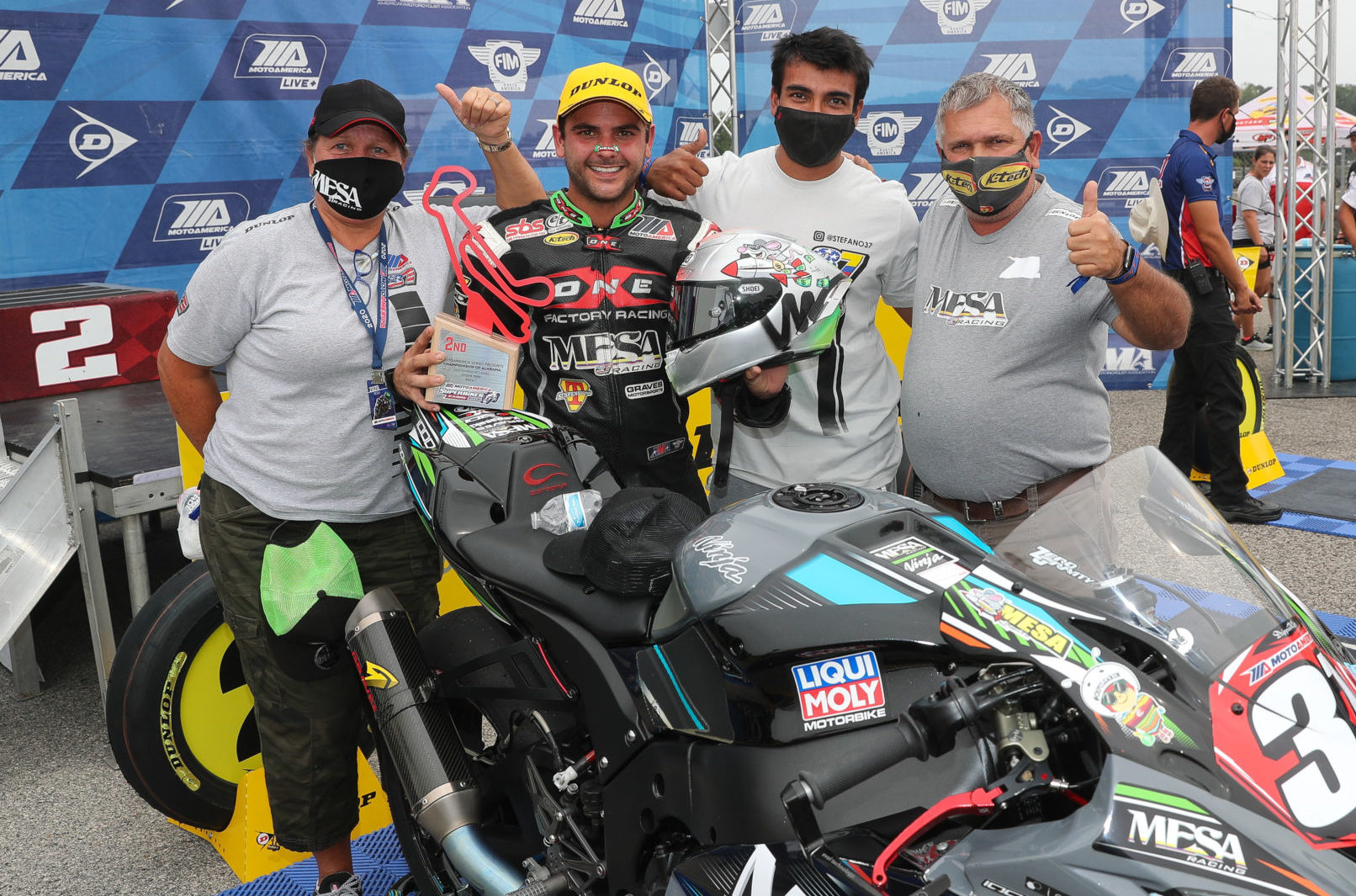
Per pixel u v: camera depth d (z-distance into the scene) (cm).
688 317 232
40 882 286
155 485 350
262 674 245
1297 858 133
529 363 260
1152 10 819
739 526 186
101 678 362
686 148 284
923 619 162
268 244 230
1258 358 982
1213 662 155
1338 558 487
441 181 678
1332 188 831
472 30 671
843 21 827
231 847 288
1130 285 224
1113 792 139
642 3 738
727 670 177
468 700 241
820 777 146
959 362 257
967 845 150
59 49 536
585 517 224
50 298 492
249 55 594
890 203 280
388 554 257
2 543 364
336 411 239
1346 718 149
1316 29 818
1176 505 185
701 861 173
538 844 224
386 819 304
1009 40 830
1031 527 182
